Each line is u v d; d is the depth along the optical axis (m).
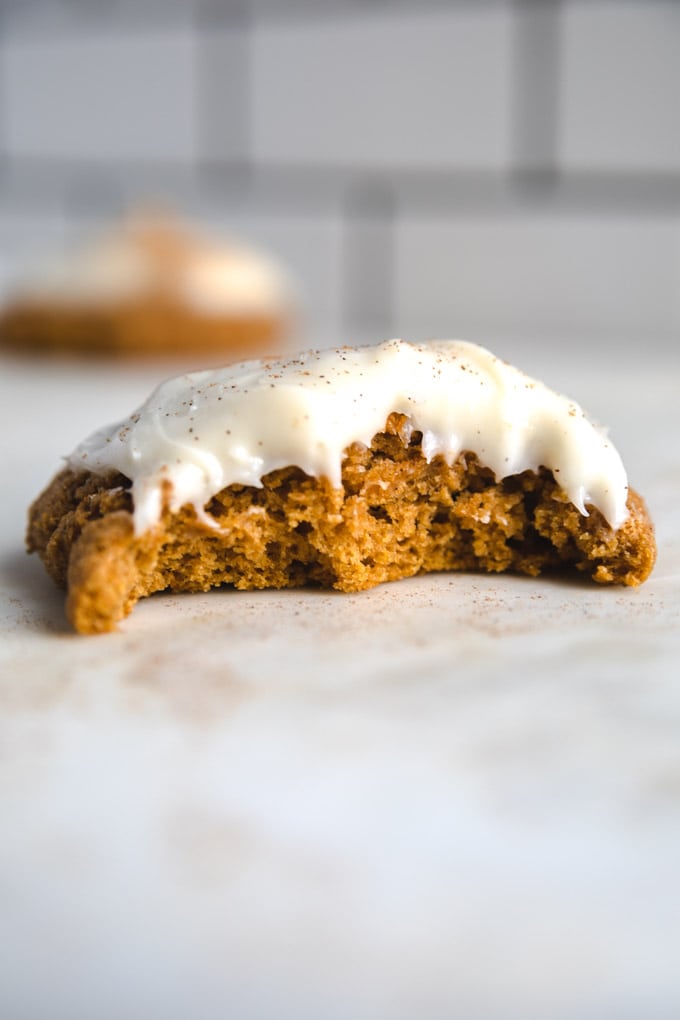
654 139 0.76
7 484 0.38
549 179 0.79
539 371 0.60
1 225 0.90
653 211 0.77
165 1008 0.14
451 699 0.21
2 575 0.28
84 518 0.26
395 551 0.28
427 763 0.19
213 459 0.26
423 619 0.25
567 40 0.75
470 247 0.82
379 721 0.20
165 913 0.16
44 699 0.21
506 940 0.15
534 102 0.78
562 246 0.80
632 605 0.26
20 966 0.15
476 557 0.28
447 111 0.80
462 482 0.28
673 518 0.33
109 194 0.87
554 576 0.28
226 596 0.27
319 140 0.83
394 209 0.83
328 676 0.22
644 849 0.17
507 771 0.19
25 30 0.85
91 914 0.16
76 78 0.86
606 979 0.14
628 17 0.74
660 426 0.45
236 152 0.85
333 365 0.27
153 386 0.56
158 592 0.27
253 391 0.26
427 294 0.84
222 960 0.15
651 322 0.79
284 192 0.85
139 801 0.18
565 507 0.27
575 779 0.19
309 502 0.27
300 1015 0.14
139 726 0.20
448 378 0.28
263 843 0.17
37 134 0.88
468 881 0.16
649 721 0.20
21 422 0.48
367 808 0.18
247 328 0.66
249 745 0.20
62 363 0.63
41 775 0.19
